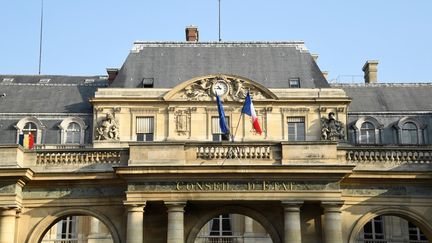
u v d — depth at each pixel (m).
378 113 42.78
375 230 40.66
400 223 40.56
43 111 42.50
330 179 27.23
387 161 28.78
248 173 27.02
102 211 28.30
